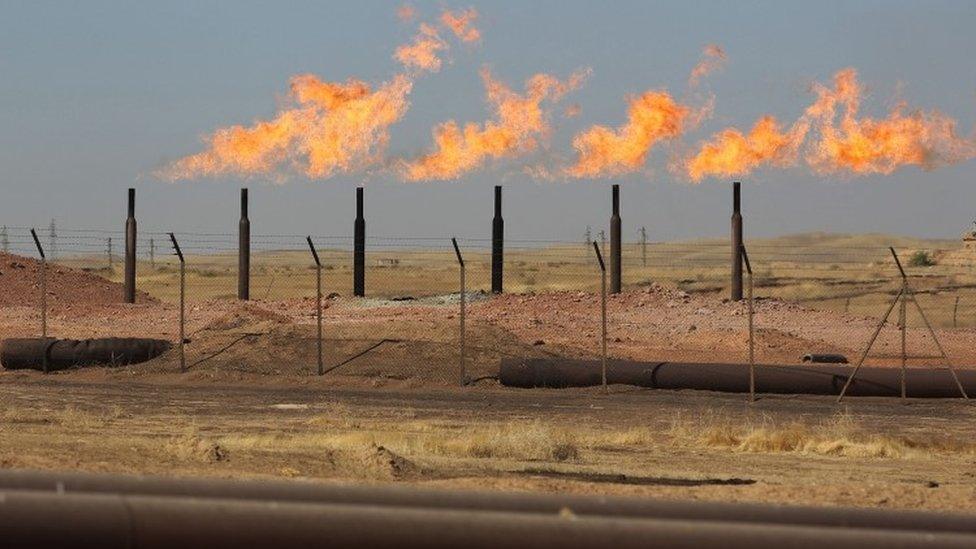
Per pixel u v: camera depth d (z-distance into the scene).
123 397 60.59
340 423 48.28
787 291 161.38
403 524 16.16
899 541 16.92
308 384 68.81
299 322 91.94
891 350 87.94
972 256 192.62
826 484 32.56
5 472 19.55
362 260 109.12
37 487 18.59
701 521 18.17
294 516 16.02
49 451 32.41
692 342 87.94
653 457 39.31
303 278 196.38
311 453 35.22
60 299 112.25
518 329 89.94
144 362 75.12
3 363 75.31
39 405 54.97
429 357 72.12
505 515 16.50
